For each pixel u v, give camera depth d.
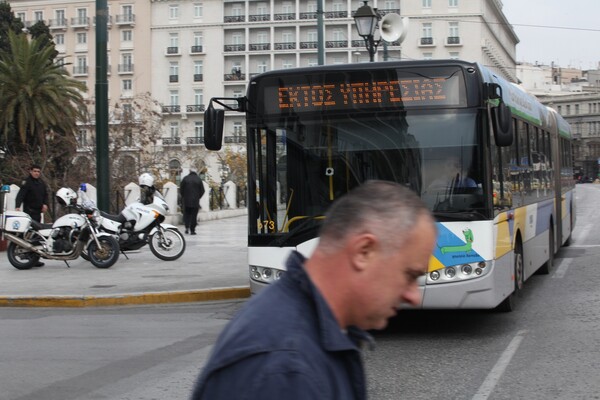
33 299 12.06
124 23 103.38
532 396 6.45
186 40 103.94
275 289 1.95
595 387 6.68
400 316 10.46
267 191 9.16
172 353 8.44
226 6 104.06
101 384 7.06
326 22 102.75
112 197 27.77
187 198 24.83
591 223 28.70
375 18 18.00
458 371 7.37
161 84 104.19
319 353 1.82
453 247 8.62
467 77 8.84
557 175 16.20
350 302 1.99
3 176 36.00
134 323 10.45
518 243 10.89
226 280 13.73
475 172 8.74
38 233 15.64
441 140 8.84
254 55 103.88
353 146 9.03
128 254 18.20
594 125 150.75
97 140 16.98
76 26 102.62
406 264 1.98
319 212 9.03
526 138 11.91
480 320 10.03
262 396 1.73
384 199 2.00
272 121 9.21
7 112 35.69
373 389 6.75
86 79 103.00
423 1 99.31
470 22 98.25
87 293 12.37
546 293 12.18
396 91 8.98
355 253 1.97
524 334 9.07
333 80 9.12
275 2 103.56
